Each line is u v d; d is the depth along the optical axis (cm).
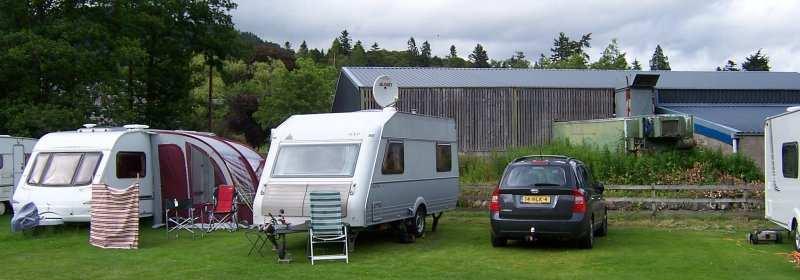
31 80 2520
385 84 1496
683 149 1978
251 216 1573
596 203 1259
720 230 1458
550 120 2950
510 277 946
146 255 1162
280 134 1252
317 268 1023
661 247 1213
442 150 1502
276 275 969
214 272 998
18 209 1503
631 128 2000
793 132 1152
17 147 2045
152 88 3241
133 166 1602
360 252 1182
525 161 1207
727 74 3638
